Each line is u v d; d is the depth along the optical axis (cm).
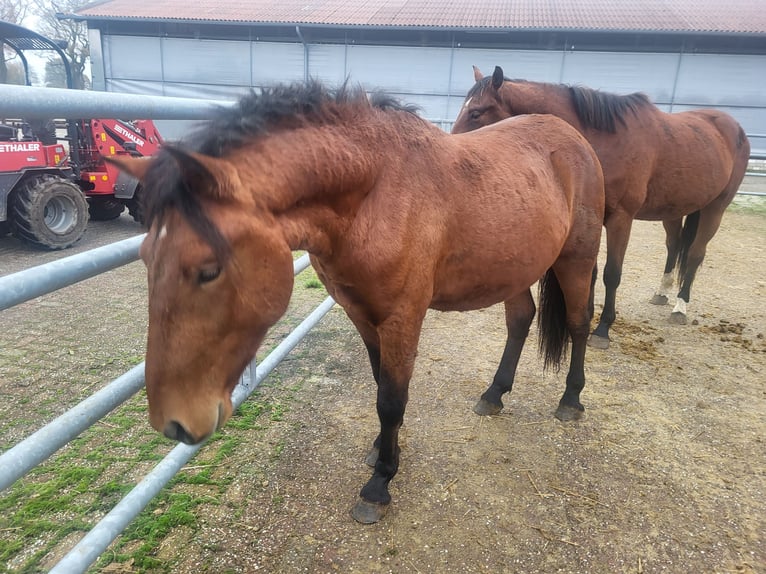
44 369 335
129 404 299
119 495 225
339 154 163
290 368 351
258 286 133
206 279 123
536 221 230
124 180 722
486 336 421
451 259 210
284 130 156
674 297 538
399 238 181
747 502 238
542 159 252
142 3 2039
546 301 301
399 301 191
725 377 361
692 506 235
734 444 283
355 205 174
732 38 1655
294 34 1819
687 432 293
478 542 211
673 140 410
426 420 296
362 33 1802
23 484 230
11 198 591
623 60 1727
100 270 147
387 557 202
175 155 114
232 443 265
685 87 1722
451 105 1825
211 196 125
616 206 396
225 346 134
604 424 298
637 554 208
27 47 759
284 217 152
